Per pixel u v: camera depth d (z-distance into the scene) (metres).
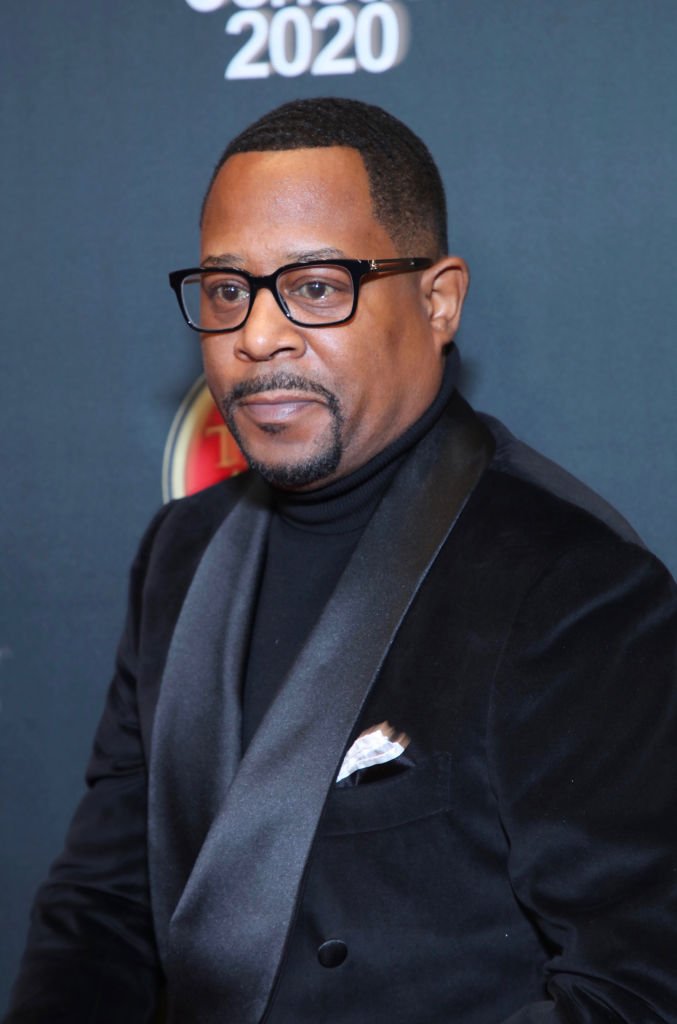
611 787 1.73
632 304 2.91
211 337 1.98
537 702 1.78
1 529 3.33
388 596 1.96
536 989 1.87
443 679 1.87
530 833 1.75
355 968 1.84
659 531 2.94
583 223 2.92
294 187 1.88
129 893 2.31
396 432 2.04
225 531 2.29
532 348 2.97
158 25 3.10
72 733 3.35
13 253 3.24
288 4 3.02
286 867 1.86
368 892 1.85
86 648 3.32
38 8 3.15
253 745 1.93
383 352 1.94
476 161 2.95
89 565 3.29
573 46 2.88
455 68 2.94
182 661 2.16
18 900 3.41
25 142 3.20
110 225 3.19
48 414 3.27
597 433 2.96
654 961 1.63
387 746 1.88
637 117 2.87
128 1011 2.15
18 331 3.26
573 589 1.82
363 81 3.00
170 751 2.11
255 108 3.07
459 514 2.01
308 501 2.11
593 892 1.70
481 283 2.98
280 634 2.12
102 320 3.22
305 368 1.89
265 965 1.85
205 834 2.03
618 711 1.76
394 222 1.96
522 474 2.06
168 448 3.22
